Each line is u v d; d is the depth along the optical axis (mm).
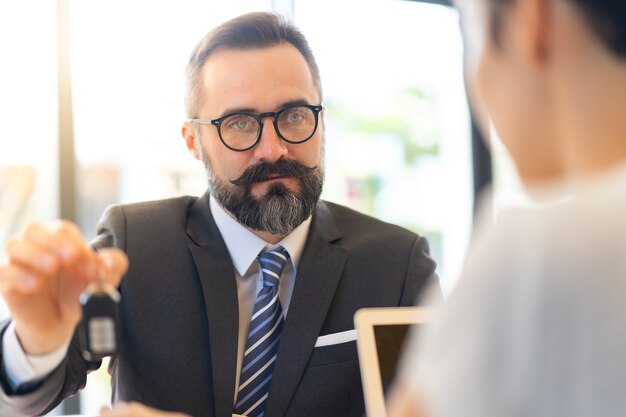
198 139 1683
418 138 3943
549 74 543
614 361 501
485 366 542
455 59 3965
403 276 1670
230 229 1654
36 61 3125
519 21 540
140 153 3279
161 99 3303
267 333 1559
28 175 3131
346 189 3791
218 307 1565
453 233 4047
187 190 3342
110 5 3225
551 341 519
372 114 3820
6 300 1132
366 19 3770
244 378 1528
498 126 570
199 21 3346
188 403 1519
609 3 511
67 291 1137
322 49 3666
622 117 528
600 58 525
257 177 1583
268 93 1598
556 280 523
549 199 557
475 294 559
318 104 1693
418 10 3887
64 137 3129
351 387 1531
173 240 1668
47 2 3123
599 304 510
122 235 1662
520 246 546
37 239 1095
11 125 3107
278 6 3516
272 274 1597
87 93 3197
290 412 1490
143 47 3279
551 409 517
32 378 1217
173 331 1564
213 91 1632
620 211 522
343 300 1618
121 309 1581
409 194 3934
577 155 544
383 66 3824
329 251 1664
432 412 564
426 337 594
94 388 3027
